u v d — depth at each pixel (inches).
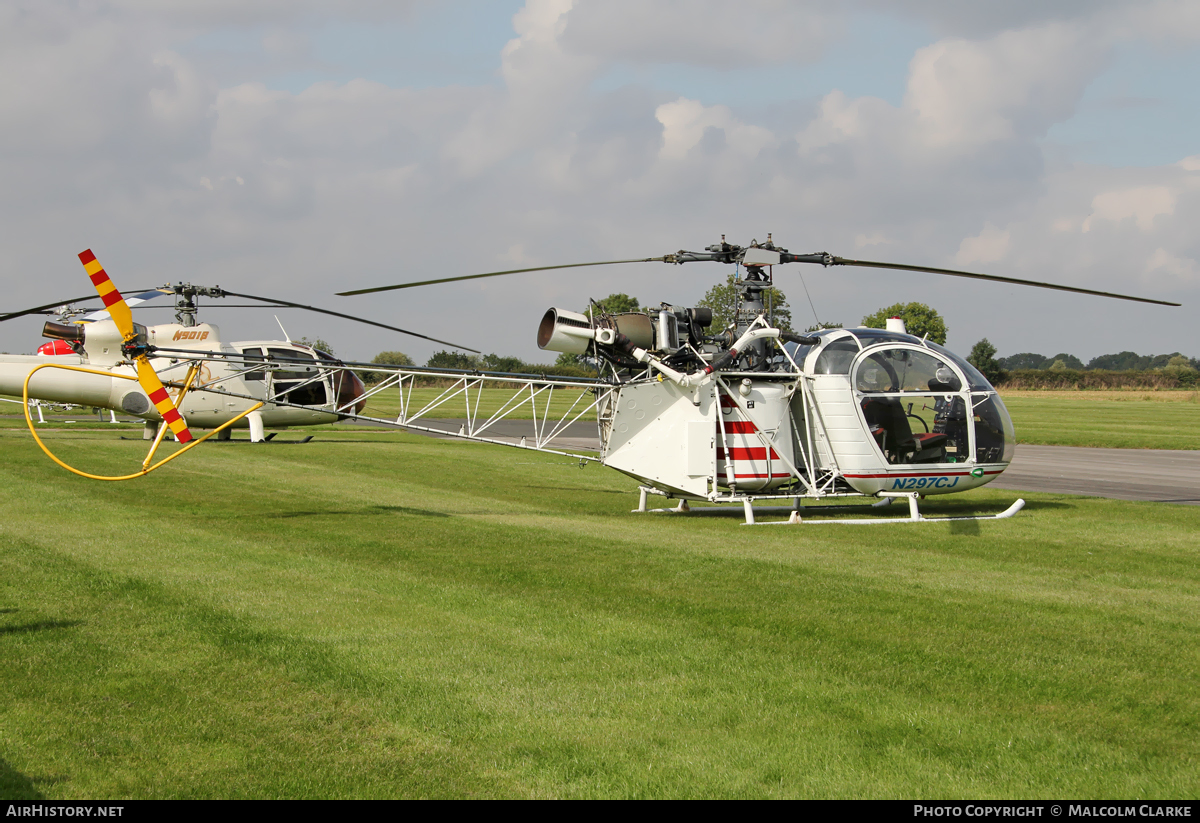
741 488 554.6
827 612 301.1
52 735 192.5
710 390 543.5
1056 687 230.5
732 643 264.7
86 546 394.9
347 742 191.9
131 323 467.2
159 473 682.2
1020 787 175.2
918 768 182.9
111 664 237.6
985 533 486.9
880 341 552.1
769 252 519.8
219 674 231.3
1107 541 460.8
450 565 371.6
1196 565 395.2
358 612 293.3
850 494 552.7
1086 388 4456.2
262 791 169.3
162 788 170.1
